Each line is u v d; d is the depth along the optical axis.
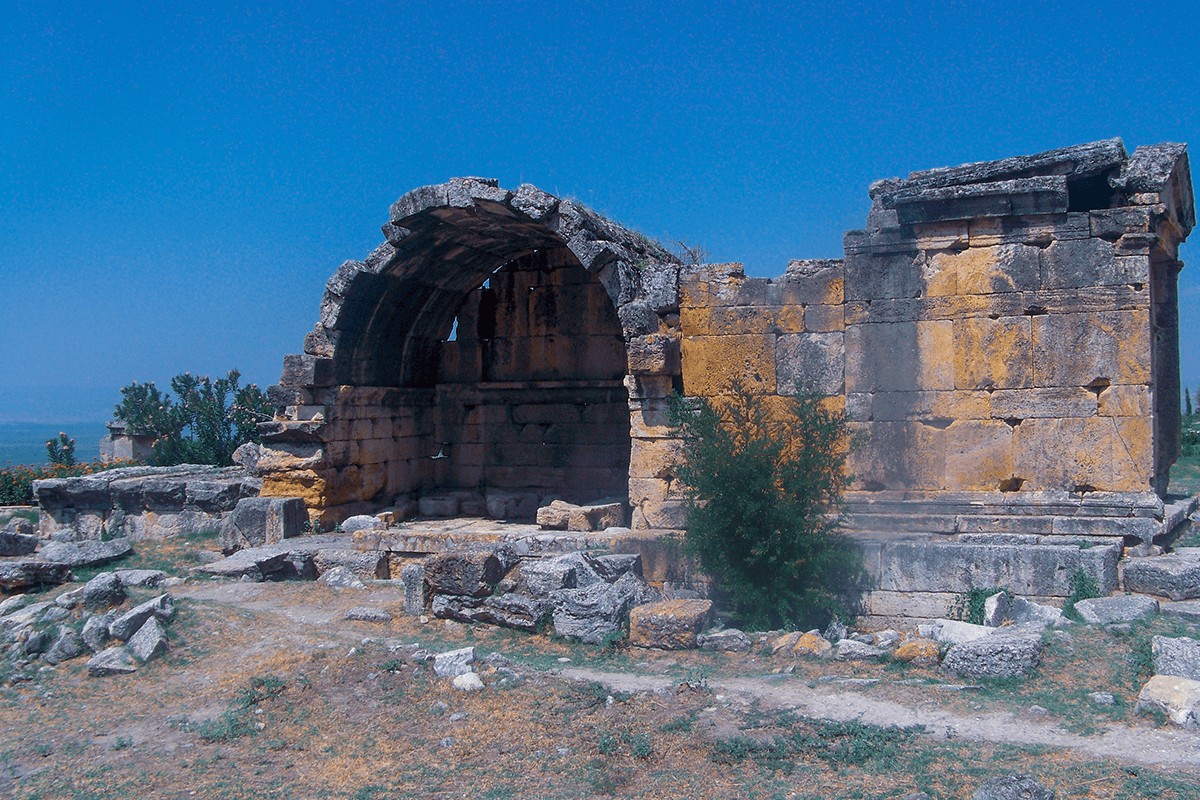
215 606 14.49
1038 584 12.34
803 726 9.19
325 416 19.50
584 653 12.23
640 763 8.80
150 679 11.98
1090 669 10.11
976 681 10.23
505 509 21.20
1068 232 13.38
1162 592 11.98
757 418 13.78
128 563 18.78
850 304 14.44
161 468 24.47
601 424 22.08
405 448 22.27
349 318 19.55
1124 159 13.51
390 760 9.40
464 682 10.88
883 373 14.22
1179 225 15.46
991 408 13.69
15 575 15.87
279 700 11.04
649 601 13.30
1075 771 7.91
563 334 22.28
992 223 13.73
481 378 23.00
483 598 13.66
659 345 15.28
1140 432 13.05
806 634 11.98
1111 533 12.98
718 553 13.42
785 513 12.86
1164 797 7.38
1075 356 13.34
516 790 8.55
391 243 18.81
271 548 17.77
